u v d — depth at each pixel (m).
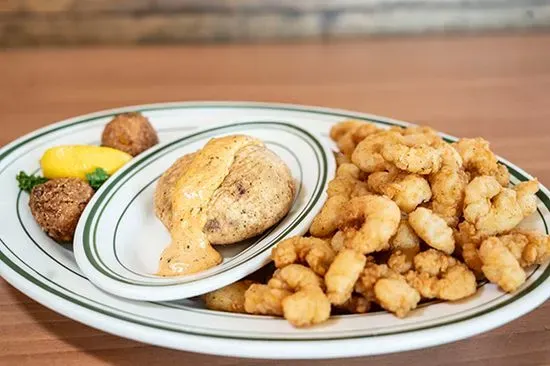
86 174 0.52
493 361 0.40
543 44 0.88
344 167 0.48
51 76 0.80
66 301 0.40
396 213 0.41
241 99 0.73
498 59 0.83
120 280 0.41
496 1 0.93
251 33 0.93
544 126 0.66
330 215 0.44
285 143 0.55
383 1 0.92
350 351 0.36
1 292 0.46
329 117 0.62
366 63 0.83
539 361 0.40
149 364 0.40
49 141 0.59
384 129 0.54
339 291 0.38
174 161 0.54
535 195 0.47
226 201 0.45
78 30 0.91
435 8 0.93
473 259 0.41
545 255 0.41
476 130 0.66
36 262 0.44
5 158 0.56
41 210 0.48
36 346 0.41
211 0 0.91
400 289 0.38
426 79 0.78
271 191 0.47
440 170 0.44
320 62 0.84
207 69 0.82
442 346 0.41
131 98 0.74
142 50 0.88
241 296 0.42
